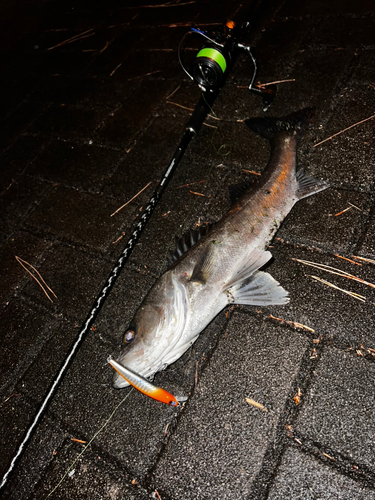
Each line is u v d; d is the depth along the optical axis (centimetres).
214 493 42
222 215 64
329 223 56
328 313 49
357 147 62
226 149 71
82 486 47
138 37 109
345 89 70
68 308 63
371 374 44
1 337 63
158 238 65
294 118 64
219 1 103
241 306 53
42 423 52
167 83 91
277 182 58
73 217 75
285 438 43
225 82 82
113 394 52
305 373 46
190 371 51
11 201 84
